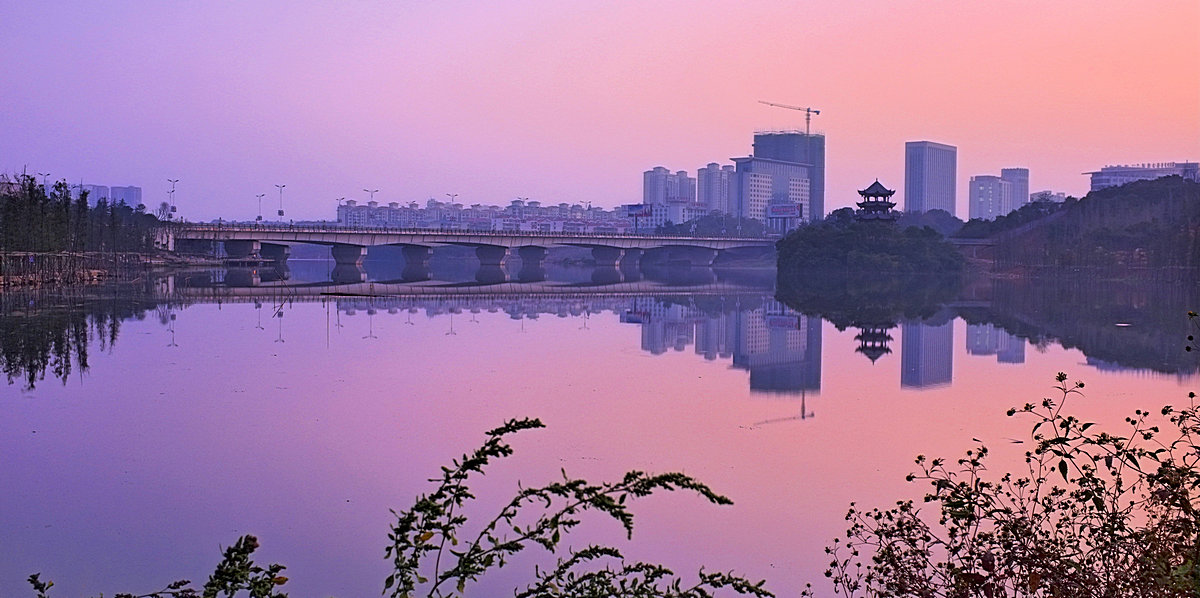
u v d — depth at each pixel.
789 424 36.09
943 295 119.94
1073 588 11.03
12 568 20.52
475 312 86.06
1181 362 55.44
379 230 173.88
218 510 24.72
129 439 32.41
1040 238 186.38
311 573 20.20
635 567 7.79
